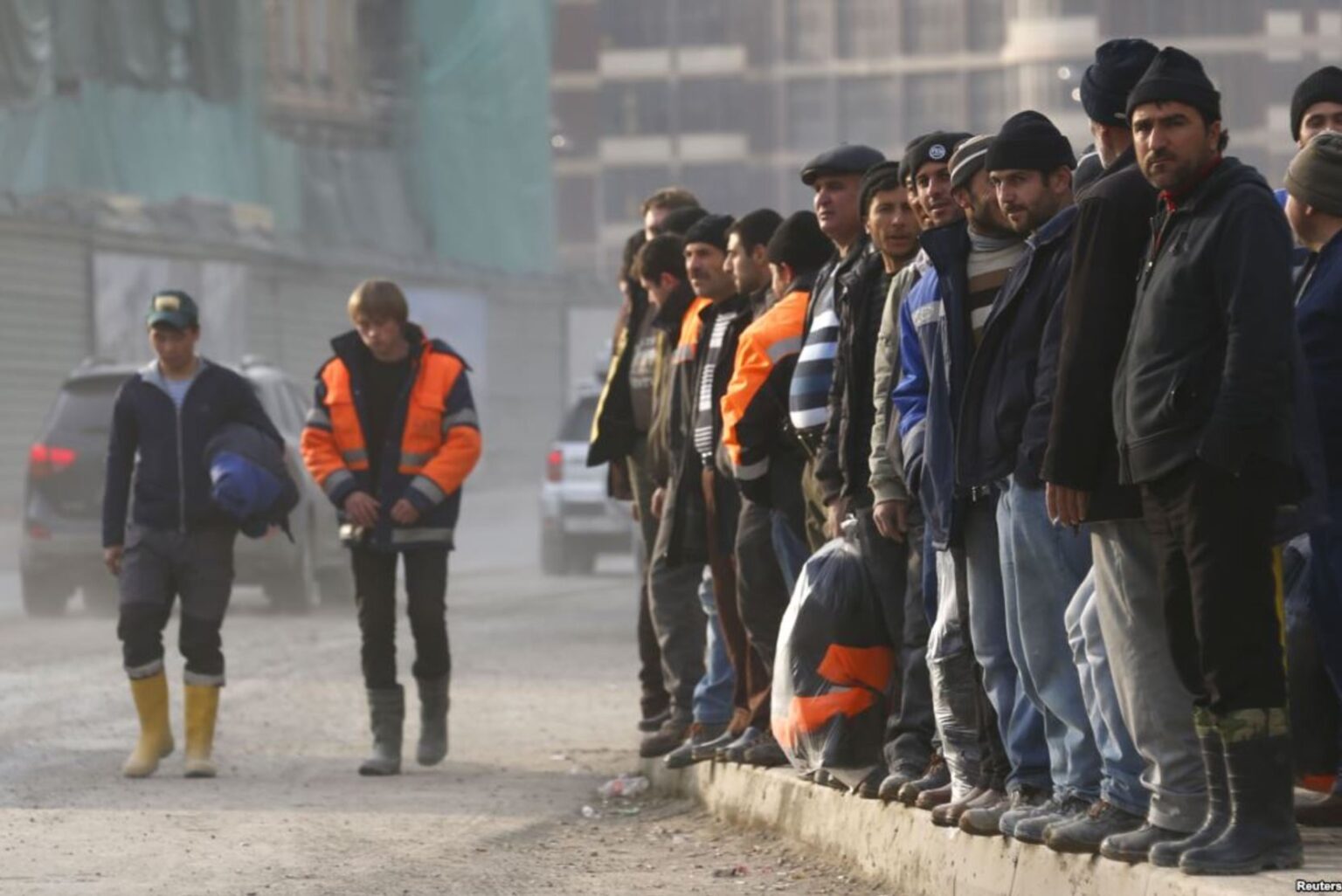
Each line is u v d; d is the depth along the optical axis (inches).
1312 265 645.9
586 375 6067.9
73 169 4197.8
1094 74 631.2
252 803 930.1
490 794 964.6
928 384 685.9
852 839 751.1
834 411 775.7
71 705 1311.5
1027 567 625.3
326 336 5044.3
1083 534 617.3
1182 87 547.2
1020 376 629.9
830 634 774.5
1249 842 548.4
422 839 829.8
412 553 1058.7
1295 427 547.2
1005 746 660.7
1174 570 556.4
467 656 1647.4
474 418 1075.3
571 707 1315.2
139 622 1035.3
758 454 844.6
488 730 1210.6
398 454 1062.4
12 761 1074.1
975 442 639.1
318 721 1245.7
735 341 902.4
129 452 1056.2
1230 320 536.4
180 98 4517.7
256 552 1983.3
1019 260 637.9
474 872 754.8
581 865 769.6
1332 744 657.0
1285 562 669.3
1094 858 591.2
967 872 657.6
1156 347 551.5
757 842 815.1
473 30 5767.7
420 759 1064.8
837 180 791.1
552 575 2792.8
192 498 1039.6
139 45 4402.1
